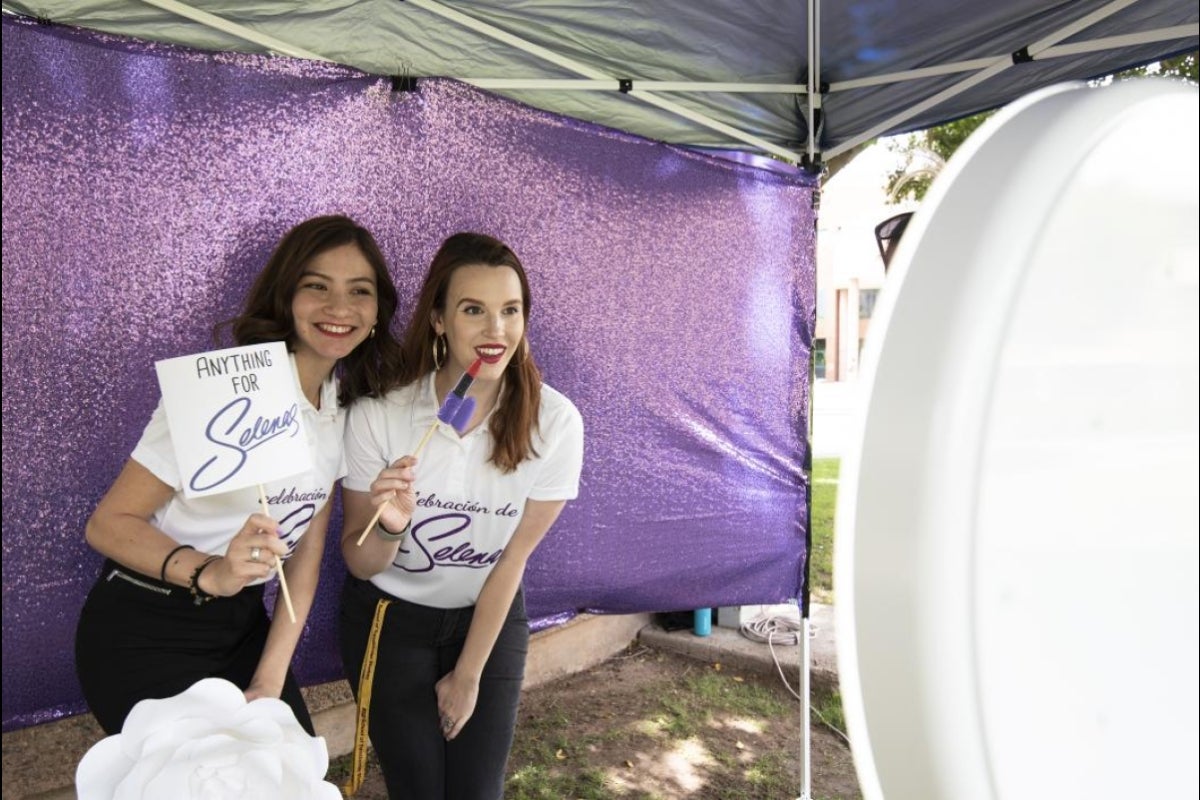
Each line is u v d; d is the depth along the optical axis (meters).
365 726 2.40
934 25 3.51
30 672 2.54
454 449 2.35
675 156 3.66
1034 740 0.59
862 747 0.66
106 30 2.72
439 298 2.34
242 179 2.74
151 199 2.60
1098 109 0.66
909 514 0.58
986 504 0.57
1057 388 0.60
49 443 2.52
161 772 1.24
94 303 2.54
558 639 5.03
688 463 3.82
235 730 1.31
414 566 2.41
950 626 0.56
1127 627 0.64
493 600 2.42
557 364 3.48
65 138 2.46
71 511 2.56
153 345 2.64
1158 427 0.65
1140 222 0.65
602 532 3.65
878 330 0.65
